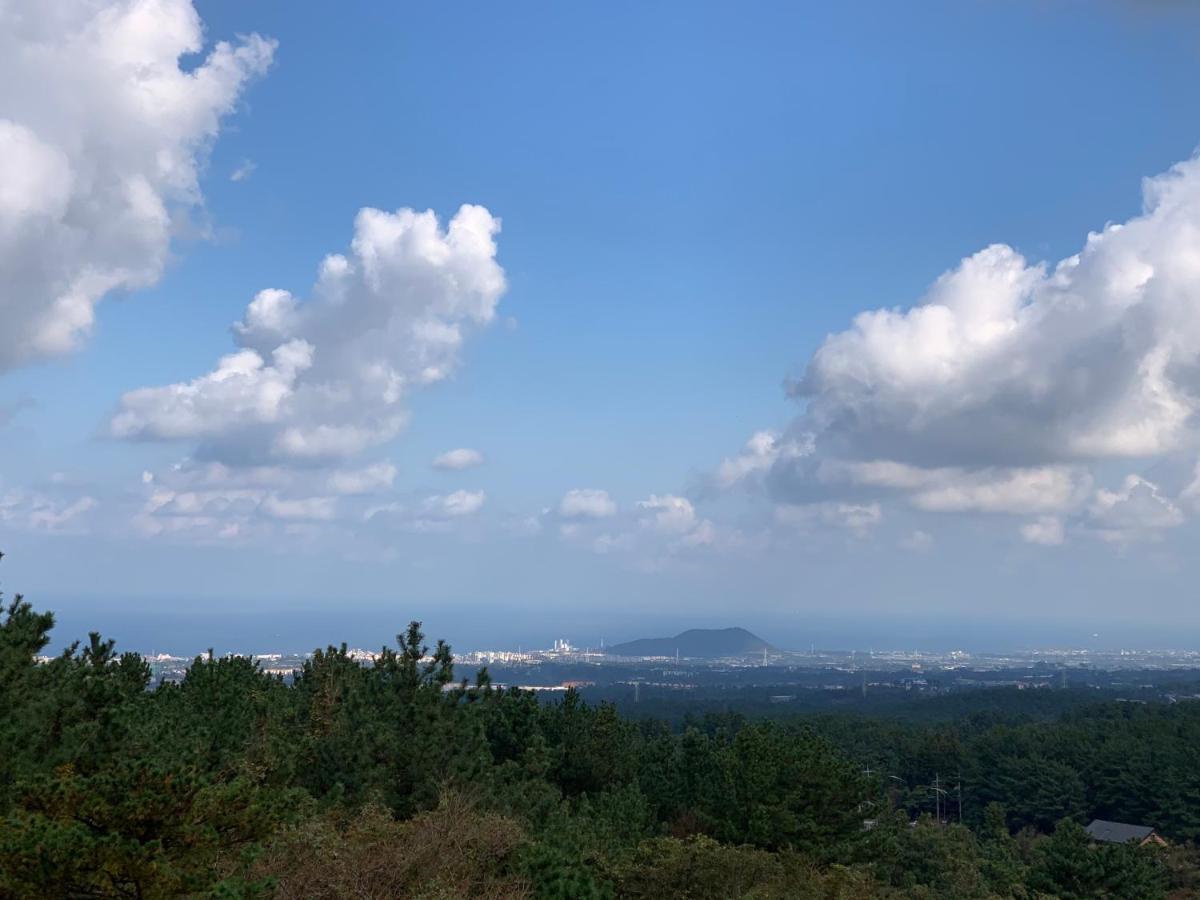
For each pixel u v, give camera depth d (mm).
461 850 14914
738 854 19672
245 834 10516
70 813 9719
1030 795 74062
